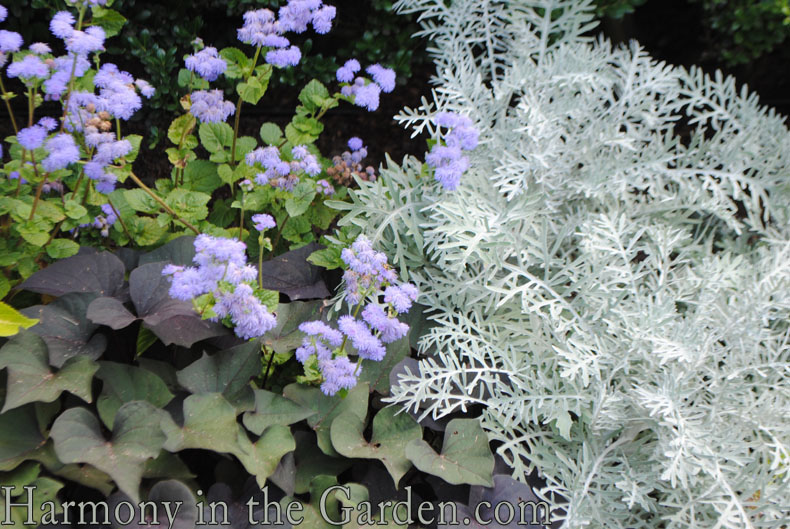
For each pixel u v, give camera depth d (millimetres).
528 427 1871
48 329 1653
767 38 3471
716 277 2055
